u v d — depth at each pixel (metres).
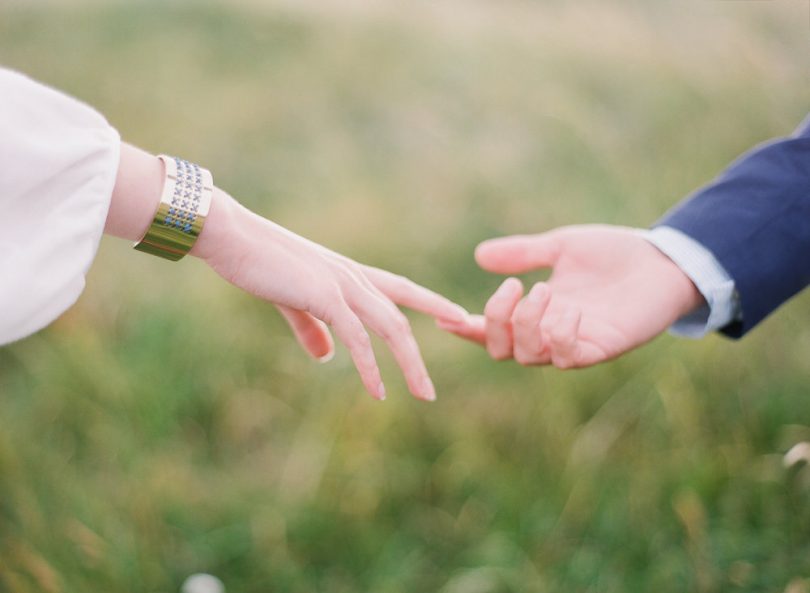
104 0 4.82
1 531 1.88
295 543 2.00
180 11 4.62
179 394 2.30
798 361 2.22
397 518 2.08
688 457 2.01
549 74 3.69
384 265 2.73
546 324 1.49
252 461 2.24
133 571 1.87
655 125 3.20
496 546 1.93
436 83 3.82
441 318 1.49
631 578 1.84
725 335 1.62
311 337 1.45
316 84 3.88
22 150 1.04
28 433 2.15
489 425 2.22
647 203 2.72
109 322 2.54
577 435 2.12
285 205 3.11
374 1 4.61
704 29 3.69
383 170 3.26
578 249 1.59
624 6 4.03
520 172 3.14
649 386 2.18
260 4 4.66
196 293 2.58
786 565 1.77
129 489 2.03
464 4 4.58
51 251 1.05
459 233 2.87
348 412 2.21
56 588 1.73
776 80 3.11
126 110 3.70
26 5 4.70
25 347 2.42
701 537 1.83
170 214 1.15
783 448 2.02
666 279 1.51
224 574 1.95
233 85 3.93
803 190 1.52
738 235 1.51
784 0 3.43
